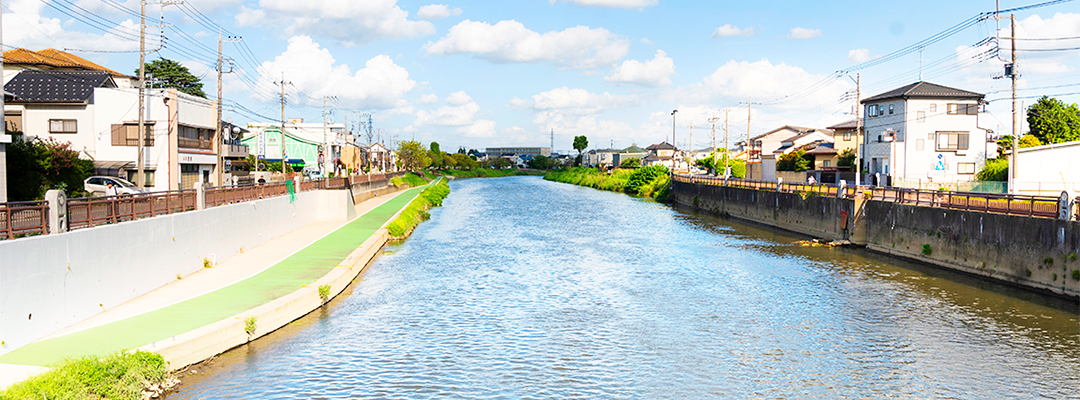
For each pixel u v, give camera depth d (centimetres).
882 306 2241
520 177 19638
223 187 2725
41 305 1409
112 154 3838
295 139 8131
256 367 1531
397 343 1794
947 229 2931
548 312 2159
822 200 4072
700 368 1638
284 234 3541
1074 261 2200
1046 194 3547
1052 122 5669
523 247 3656
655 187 8656
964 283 2592
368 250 3056
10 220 1348
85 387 1134
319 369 1556
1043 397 1469
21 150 2748
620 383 1533
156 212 2055
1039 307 2188
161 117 3859
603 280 2697
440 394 1445
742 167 8956
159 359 1348
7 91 3803
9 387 1074
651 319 2081
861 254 3422
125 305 1761
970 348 1789
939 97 5441
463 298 2341
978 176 4872
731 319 2083
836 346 1812
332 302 2194
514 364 1650
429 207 6525
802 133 10294
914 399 1455
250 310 1747
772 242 3916
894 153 5519
